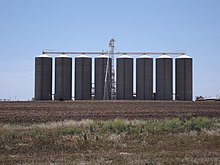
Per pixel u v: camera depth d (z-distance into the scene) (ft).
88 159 56.54
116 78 331.16
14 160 55.67
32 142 76.07
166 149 68.23
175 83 337.31
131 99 326.65
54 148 70.38
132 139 82.28
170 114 160.15
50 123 110.52
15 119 135.85
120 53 338.34
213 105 237.04
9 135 82.28
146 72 328.49
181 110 189.67
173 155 59.26
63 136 82.64
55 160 55.52
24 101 290.56
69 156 59.77
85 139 78.69
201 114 160.86
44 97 326.85
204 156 58.49
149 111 180.55
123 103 258.37
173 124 100.37
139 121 111.75
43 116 149.59
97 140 79.30
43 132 86.99
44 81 328.29
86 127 93.56
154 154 60.49
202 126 100.63
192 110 189.78
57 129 90.99
